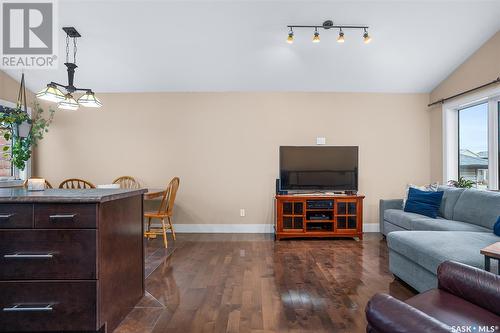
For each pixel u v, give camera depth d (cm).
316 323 199
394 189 493
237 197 491
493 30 360
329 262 328
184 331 191
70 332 177
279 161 473
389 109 494
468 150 432
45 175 491
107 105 492
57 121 491
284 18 345
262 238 445
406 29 361
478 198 325
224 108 493
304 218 432
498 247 183
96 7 331
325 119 493
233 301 232
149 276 287
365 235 464
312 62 421
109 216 188
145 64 424
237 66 430
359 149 494
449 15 341
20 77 448
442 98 463
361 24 353
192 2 325
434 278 216
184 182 491
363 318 206
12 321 174
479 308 128
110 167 492
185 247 393
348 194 452
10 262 173
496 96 371
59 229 173
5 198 170
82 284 174
